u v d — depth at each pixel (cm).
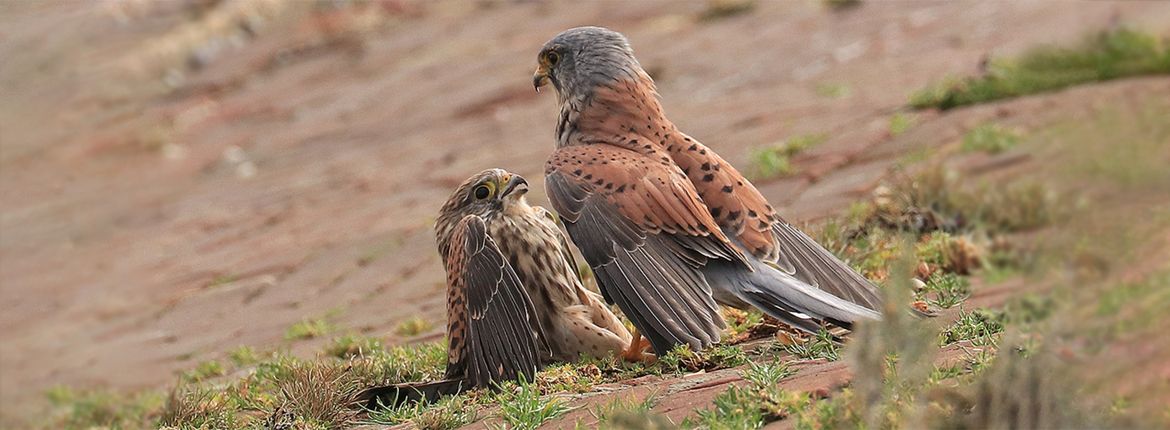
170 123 2606
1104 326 789
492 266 844
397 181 1944
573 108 937
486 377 832
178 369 1266
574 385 816
